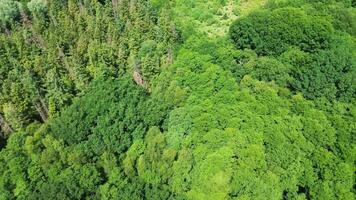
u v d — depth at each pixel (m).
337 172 85.19
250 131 90.69
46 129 99.12
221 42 124.06
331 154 88.12
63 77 113.19
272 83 105.94
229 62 113.38
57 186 87.19
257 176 84.75
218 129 91.62
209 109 96.75
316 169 87.81
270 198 82.56
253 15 124.00
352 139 90.25
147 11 134.62
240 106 96.25
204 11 145.12
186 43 121.31
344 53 107.94
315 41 114.31
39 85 111.56
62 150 93.81
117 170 88.81
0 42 124.69
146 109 99.06
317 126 91.81
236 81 108.69
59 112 106.88
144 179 87.81
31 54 122.75
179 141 92.88
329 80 105.50
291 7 125.81
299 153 88.62
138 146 91.94
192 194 83.38
